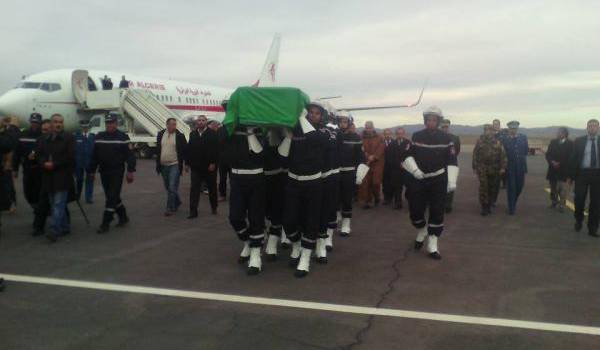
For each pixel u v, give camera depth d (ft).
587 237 23.97
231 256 19.66
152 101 71.46
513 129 30.73
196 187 28.14
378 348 11.25
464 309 13.79
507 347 11.34
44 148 21.68
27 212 29.37
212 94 99.86
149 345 11.37
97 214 29.14
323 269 17.92
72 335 11.89
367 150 33.55
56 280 16.28
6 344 11.37
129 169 24.68
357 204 35.73
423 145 19.35
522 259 19.51
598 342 11.64
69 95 70.23
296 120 16.26
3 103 64.49
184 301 14.34
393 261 19.11
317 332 12.15
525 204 35.99
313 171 16.72
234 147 17.08
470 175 61.31
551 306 14.08
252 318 13.05
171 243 21.84
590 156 24.04
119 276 16.80
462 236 24.07
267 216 19.16
